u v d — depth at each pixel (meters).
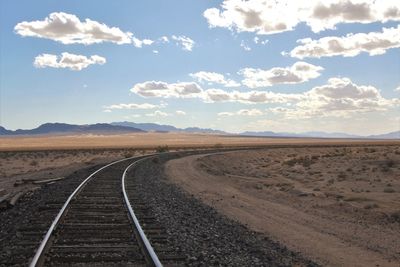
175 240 11.19
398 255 12.33
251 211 18.98
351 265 11.12
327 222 16.95
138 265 8.83
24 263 8.81
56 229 11.80
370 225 16.59
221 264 9.52
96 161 49.66
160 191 22.92
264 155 76.31
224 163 57.59
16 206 16.61
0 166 52.78
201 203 19.94
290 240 13.55
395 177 32.78
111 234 11.28
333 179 33.66
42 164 56.84
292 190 26.70
